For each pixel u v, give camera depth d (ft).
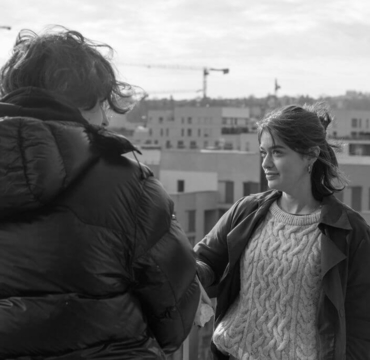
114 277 5.62
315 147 8.21
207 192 174.91
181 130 368.07
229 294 8.81
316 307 8.18
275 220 8.54
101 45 6.16
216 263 9.06
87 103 5.96
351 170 156.15
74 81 5.84
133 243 5.71
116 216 5.65
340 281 8.09
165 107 372.99
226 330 8.63
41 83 5.82
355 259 8.19
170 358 9.34
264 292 8.38
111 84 6.11
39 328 5.38
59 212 5.53
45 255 5.47
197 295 6.15
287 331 8.23
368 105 334.44
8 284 5.46
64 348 5.45
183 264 5.91
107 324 5.54
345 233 8.14
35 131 5.38
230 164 179.63
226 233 8.99
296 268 8.20
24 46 5.97
